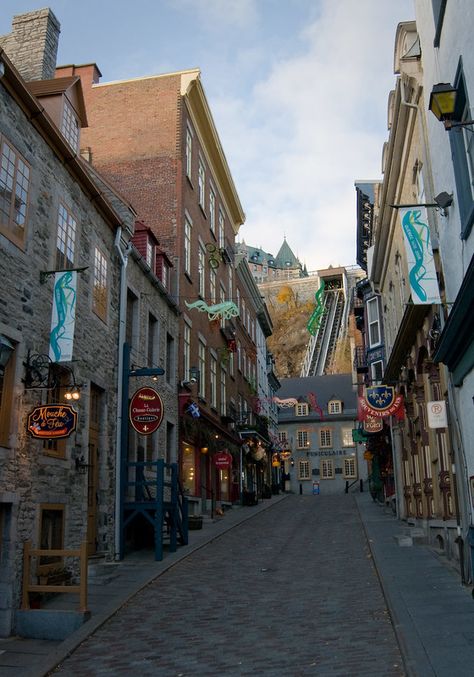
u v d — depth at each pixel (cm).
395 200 1884
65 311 1093
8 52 1580
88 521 1380
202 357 2786
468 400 1049
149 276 1953
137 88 2778
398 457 2402
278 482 5888
